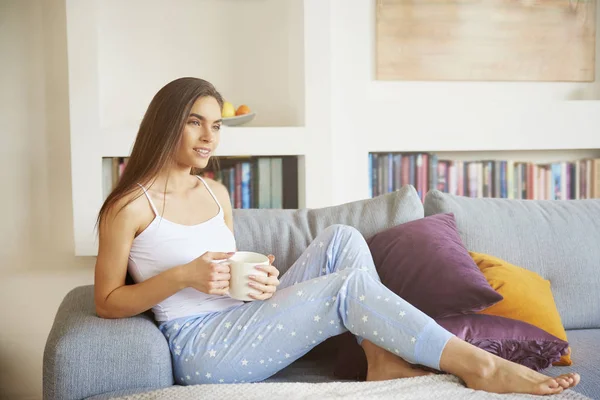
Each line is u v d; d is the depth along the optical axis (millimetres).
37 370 3189
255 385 1511
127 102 3174
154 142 1770
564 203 2455
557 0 3463
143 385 1578
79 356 1549
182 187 1877
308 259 1917
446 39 3377
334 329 1679
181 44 3229
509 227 2305
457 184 3406
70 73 2881
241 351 1682
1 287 3150
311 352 2066
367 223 2211
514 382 1472
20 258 3150
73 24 2875
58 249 3164
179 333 1747
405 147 3301
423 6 3348
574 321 2271
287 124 3326
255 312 1716
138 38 3180
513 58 3441
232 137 3025
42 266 3166
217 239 1863
